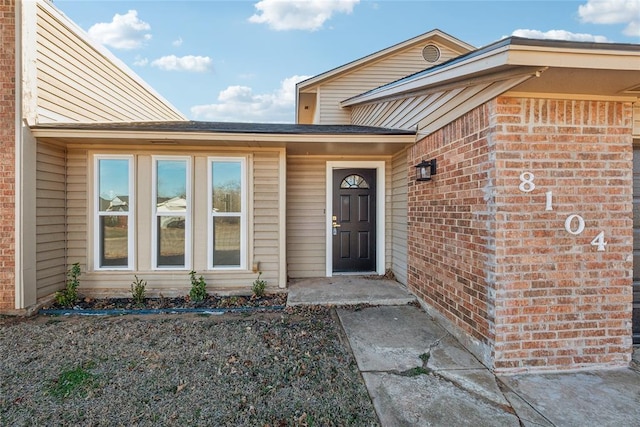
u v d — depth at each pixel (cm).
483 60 263
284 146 518
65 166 502
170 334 363
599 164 293
